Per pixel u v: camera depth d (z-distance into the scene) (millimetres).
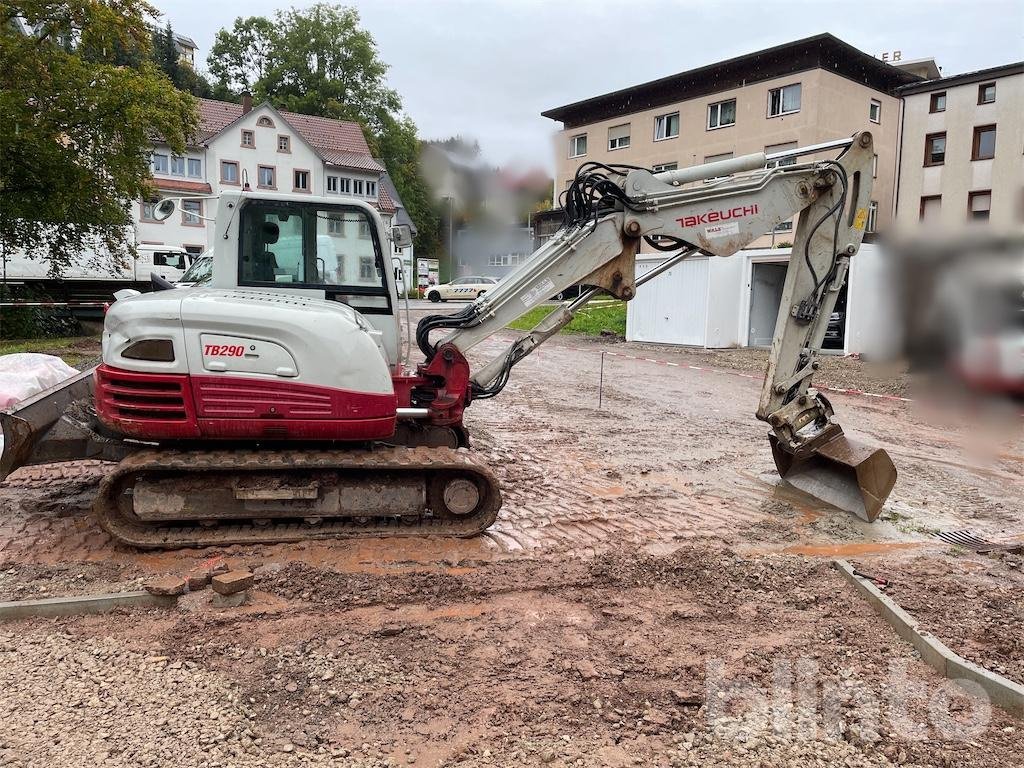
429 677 3352
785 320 5941
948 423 9953
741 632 3889
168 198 6613
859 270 16172
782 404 6090
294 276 5375
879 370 12961
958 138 24531
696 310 18859
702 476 7160
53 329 19547
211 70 56156
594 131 35625
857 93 28625
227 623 3805
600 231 5566
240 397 4512
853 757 2871
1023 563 5012
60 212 18469
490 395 5867
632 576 4520
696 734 2984
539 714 3090
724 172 5703
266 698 3141
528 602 4191
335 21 53500
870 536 5590
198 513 4715
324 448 4934
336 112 52625
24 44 17734
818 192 5723
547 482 6793
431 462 4871
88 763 2697
